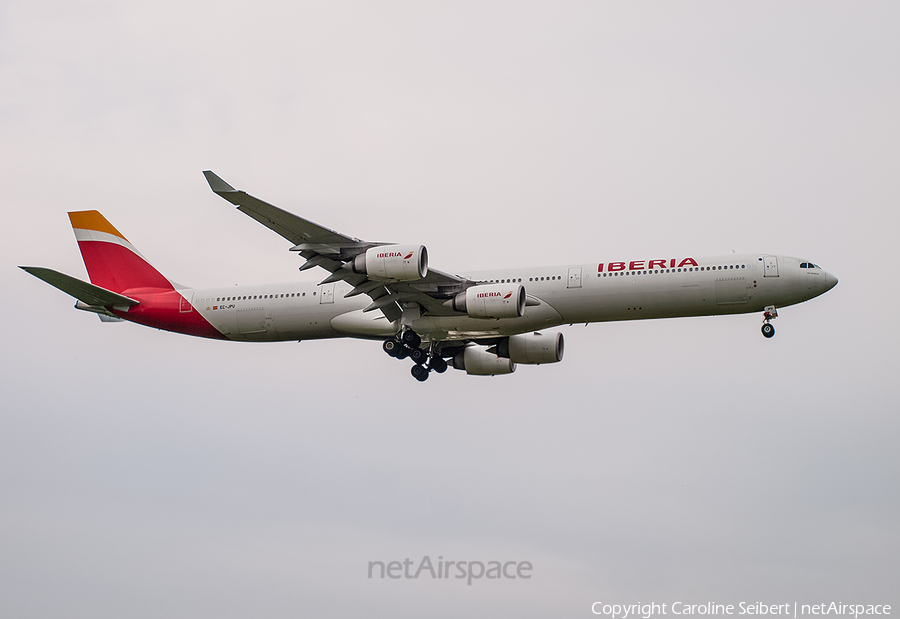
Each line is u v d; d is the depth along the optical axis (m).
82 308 140.75
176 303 138.12
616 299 120.75
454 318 125.62
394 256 113.12
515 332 126.62
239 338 137.50
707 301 118.88
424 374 138.75
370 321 130.00
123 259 143.12
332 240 115.25
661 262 120.81
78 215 144.62
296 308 132.88
